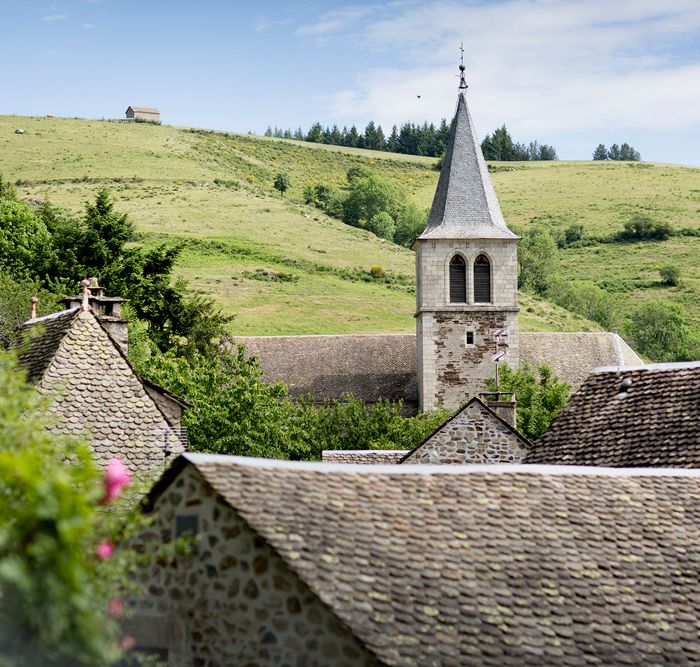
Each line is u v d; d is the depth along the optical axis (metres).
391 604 13.17
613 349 75.00
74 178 173.00
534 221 199.38
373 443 54.22
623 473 16.86
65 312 26.22
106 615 10.77
